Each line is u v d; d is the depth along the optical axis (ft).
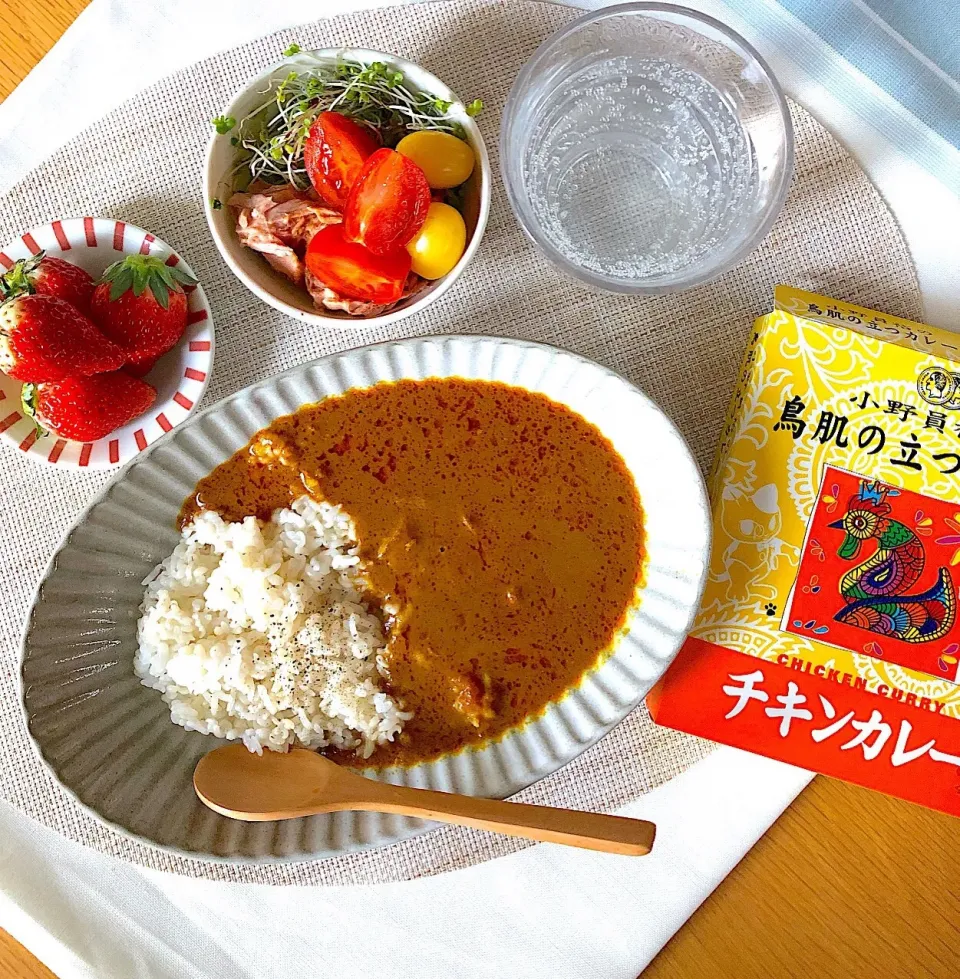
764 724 1.19
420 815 1.13
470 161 1.18
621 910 1.35
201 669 1.23
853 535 1.18
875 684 1.18
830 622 1.18
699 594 1.13
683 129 1.28
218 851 1.17
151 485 1.22
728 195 1.27
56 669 1.20
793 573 1.18
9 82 1.32
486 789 1.21
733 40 1.19
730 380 1.29
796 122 1.29
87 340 1.14
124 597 1.26
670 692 1.20
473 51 1.29
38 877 1.35
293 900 1.36
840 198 1.29
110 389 1.18
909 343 1.20
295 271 1.19
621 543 1.26
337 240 1.14
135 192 1.29
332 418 1.26
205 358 1.23
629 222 1.28
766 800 1.33
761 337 1.19
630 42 1.25
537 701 1.26
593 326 1.29
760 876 1.36
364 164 1.12
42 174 1.29
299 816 1.18
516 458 1.27
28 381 1.15
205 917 1.36
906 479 1.17
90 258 1.24
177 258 1.21
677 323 1.29
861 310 1.25
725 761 1.33
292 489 1.27
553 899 1.36
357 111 1.19
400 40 1.28
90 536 1.19
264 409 1.23
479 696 1.24
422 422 1.26
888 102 1.28
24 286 1.17
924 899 1.34
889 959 1.34
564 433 1.26
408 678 1.27
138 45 1.30
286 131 1.19
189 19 1.30
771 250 1.29
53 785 1.29
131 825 1.19
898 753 1.18
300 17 1.30
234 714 1.25
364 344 1.29
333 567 1.28
